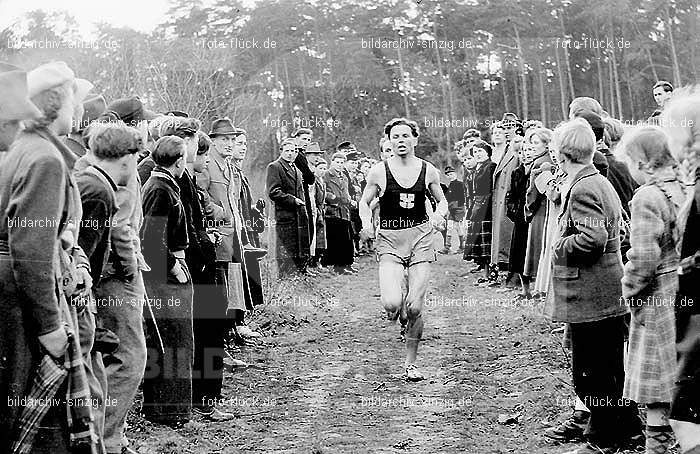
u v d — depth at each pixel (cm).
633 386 611
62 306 495
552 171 1137
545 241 1167
